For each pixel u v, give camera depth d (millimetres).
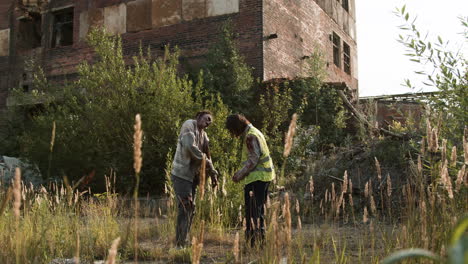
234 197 5754
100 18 14633
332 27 17594
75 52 14867
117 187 8812
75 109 9711
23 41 16438
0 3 16750
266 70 12047
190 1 13125
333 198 3000
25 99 12914
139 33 13852
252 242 3701
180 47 13086
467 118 3836
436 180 2572
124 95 9297
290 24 13852
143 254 3682
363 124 9914
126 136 9008
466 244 442
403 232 2463
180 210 4098
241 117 4199
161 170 8742
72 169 9047
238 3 12406
